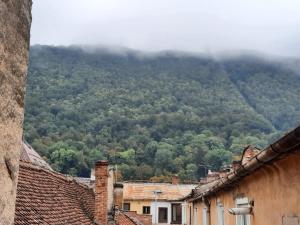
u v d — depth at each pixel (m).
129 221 19.45
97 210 12.88
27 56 3.30
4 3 2.80
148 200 39.94
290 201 5.40
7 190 2.92
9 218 2.96
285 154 4.99
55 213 7.95
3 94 2.84
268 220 6.51
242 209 7.73
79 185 13.62
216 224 13.52
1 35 2.77
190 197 22.58
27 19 3.28
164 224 37.97
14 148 3.05
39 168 9.94
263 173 6.64
